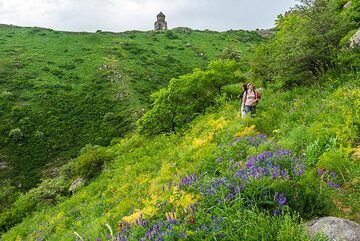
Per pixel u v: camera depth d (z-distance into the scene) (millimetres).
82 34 139375
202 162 9336
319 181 5836
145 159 18172
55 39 132000
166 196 6297
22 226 23547
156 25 167375
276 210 4703
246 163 6824
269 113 13188
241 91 21734
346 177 6305
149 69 106125
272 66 18016
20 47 120562
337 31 14664
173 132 21938
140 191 11367
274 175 5551
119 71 100312
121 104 80750
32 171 56250
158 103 23297
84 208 15938
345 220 4469
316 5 15492
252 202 4965
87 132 68125
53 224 16281
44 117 72625
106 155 27000
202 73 22578
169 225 4945
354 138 8094
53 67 102312
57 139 65250
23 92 84000
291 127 10641
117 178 18609
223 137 11906
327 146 7727
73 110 76500
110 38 135375
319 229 4395
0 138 63719
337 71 14766
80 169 26891
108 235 6797
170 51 128750
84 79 95312
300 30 15539
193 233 4453
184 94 22500
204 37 148875
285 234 4180
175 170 11352
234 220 4504
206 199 5422
